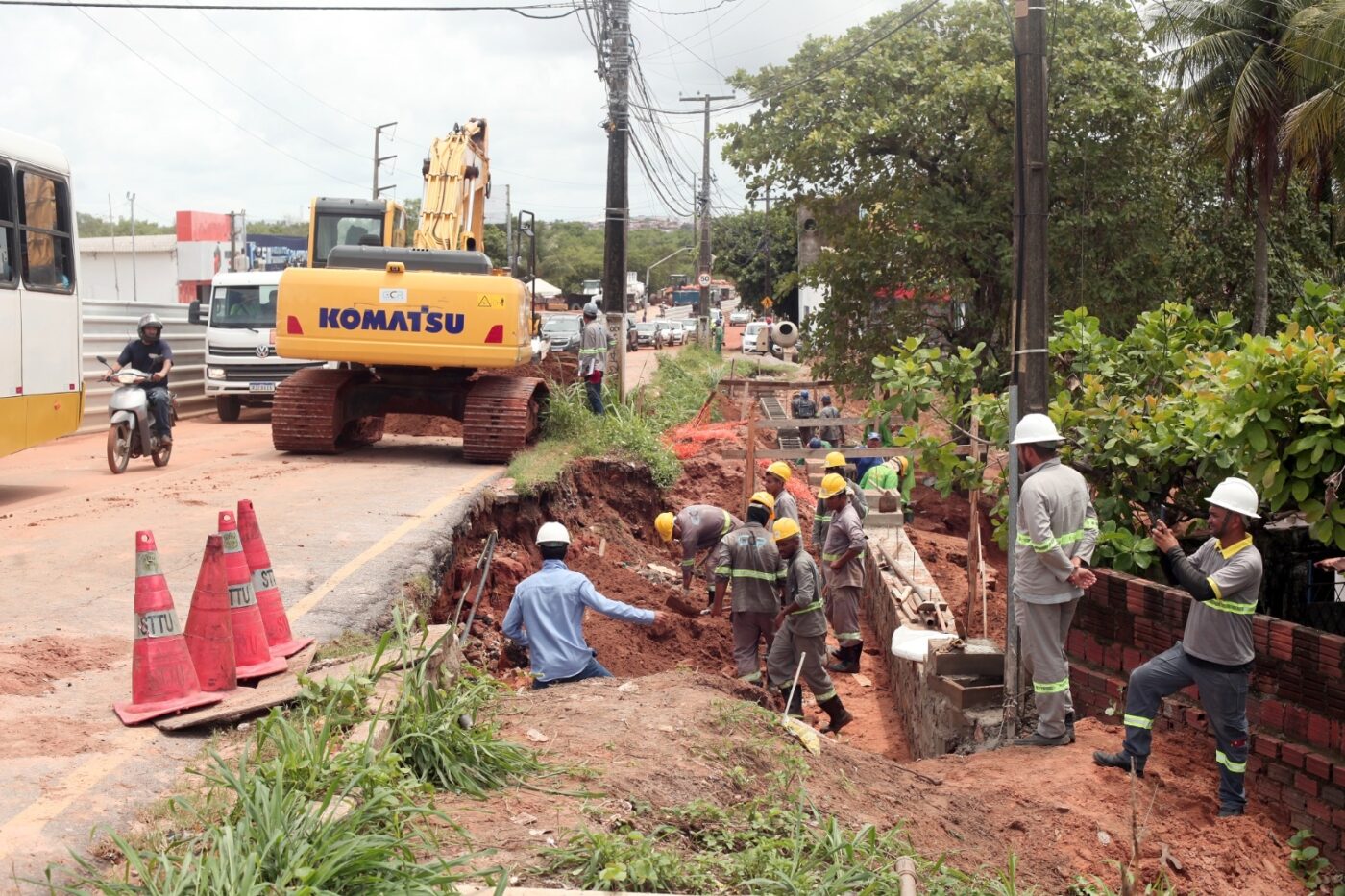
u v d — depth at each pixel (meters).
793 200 24.83
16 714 5.73
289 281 15.45
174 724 5.60
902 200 23.45
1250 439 7.96
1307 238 27.66
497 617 11.30
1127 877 4.95
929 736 9.77
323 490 13.25
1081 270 22.53
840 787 6.16
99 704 5.98
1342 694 7.02
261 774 4.69
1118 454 9.54
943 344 25.05
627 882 4.41
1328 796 7.00
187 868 3.92
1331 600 10.94
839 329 25.16
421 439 19.77
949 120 23.03
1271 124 23.09
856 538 12.82
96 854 4.39
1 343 12.22
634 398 23.20
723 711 6.47
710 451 20.70
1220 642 7.03
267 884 3.82
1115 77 21.92
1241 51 22.86
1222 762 7.16
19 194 12.59
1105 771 7.43
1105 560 9.43
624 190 22.16
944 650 9.54
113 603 8.02
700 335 51.38
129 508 11.88
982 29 23.23
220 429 22.14
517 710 6.47
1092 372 10.98
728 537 11.10
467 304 15.46
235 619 6.48
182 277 59.69
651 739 5.95
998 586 15.16
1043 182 8.89
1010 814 6.79
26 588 8.41
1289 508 9.16
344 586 8.75
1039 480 7.86
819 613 10.74
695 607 13.56
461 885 4.26
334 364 18.50
